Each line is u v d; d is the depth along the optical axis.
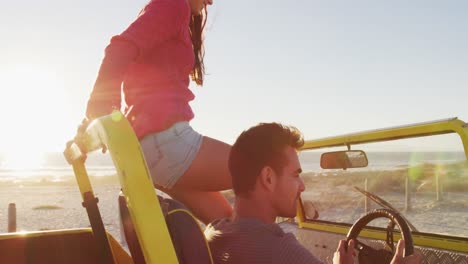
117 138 1.15
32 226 19.94
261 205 1.74
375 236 3.02
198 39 2.50
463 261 2.57
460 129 2.51
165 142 2.10
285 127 1.77
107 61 1.75
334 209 3.32
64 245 2.34
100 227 2.04
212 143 2.16
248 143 1.74
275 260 1.62
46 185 50.66
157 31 1.97
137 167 1.15
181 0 2.11
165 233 1.14
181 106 2.14
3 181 56.62
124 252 2.38
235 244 1.69
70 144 1.84
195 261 1.54
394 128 2.84
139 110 2.13
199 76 2.53
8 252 2.20
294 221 3.78
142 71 2.12
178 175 2.13
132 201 1.12
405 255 2.40
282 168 1.73
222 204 2.32
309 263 1.64
